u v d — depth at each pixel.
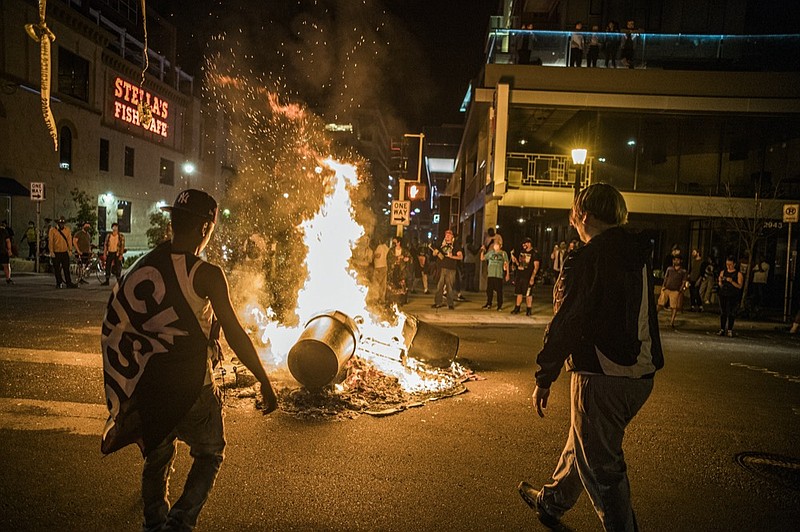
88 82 26.66
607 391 3.00
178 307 2.68
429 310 15.02
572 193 19.88
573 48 20.27
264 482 4.23
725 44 20.31
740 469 4.99
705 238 21.89
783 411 6.93
